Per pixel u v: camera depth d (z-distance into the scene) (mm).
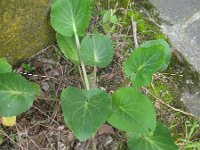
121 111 227
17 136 250
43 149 248
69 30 257
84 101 228
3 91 229
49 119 256
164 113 261
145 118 222
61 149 249
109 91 266
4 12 228
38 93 248
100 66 249
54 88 266
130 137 233
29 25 248
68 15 254
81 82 268
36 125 254
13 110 226
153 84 269
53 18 251
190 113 261
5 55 254
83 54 249
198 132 256
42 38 265
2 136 249
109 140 251
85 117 222
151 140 232
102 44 251
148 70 226
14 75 225
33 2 237
